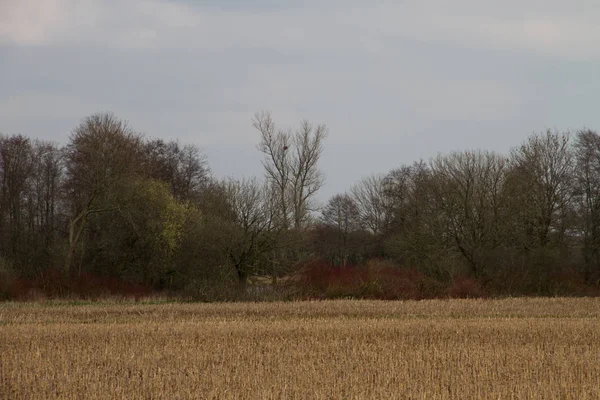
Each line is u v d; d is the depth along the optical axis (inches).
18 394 714.8
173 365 858.8
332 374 797.9
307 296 1872.5
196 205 2305.6
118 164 2166.6
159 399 703.1
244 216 2110.0
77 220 2151.8
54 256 2222.0
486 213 2349.9
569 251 2372.0
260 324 1232.8
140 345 995.3
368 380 772.6
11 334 1083.9
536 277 2160.4
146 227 2172.7
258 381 759.7
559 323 1226.0
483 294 1990.7
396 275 2064.5
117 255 2218.3
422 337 1075.9
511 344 1005.2
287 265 2106.3
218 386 743.1
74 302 1795.0
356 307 1587.1
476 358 880.3
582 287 2140.7
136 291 2027.6
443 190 2418.8
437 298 1866.4
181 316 1433.3
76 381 761.6
